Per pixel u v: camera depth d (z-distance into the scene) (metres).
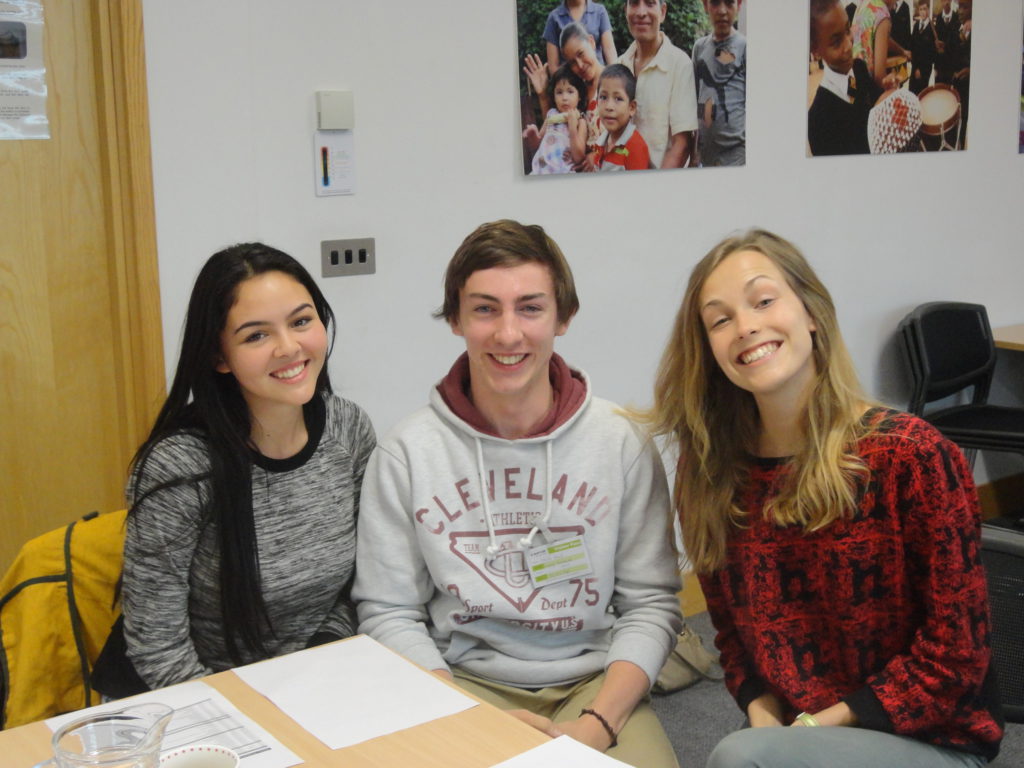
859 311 3.77
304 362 1.59
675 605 1.75
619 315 3.18
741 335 1.52
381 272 2.73
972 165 4.00
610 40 2.97
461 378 1.75
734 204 3.36
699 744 2.52
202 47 2.38
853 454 1.50
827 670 1.58
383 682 1.33
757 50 3.29
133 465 1.63
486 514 1.68
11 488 2.43
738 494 1.62
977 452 4.21
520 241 1.62
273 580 1.65
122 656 1.60
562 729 1.53
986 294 4.18
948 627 1.44
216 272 1.56
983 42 3.92
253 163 2.49
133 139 2.33
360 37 2.59
